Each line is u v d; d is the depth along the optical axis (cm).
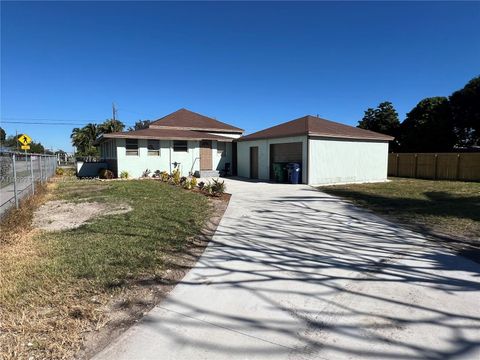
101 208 898
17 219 716
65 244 539
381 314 331
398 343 281
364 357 263
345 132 1806
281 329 303
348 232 671
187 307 344
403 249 553
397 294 378
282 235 645
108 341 281
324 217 823
